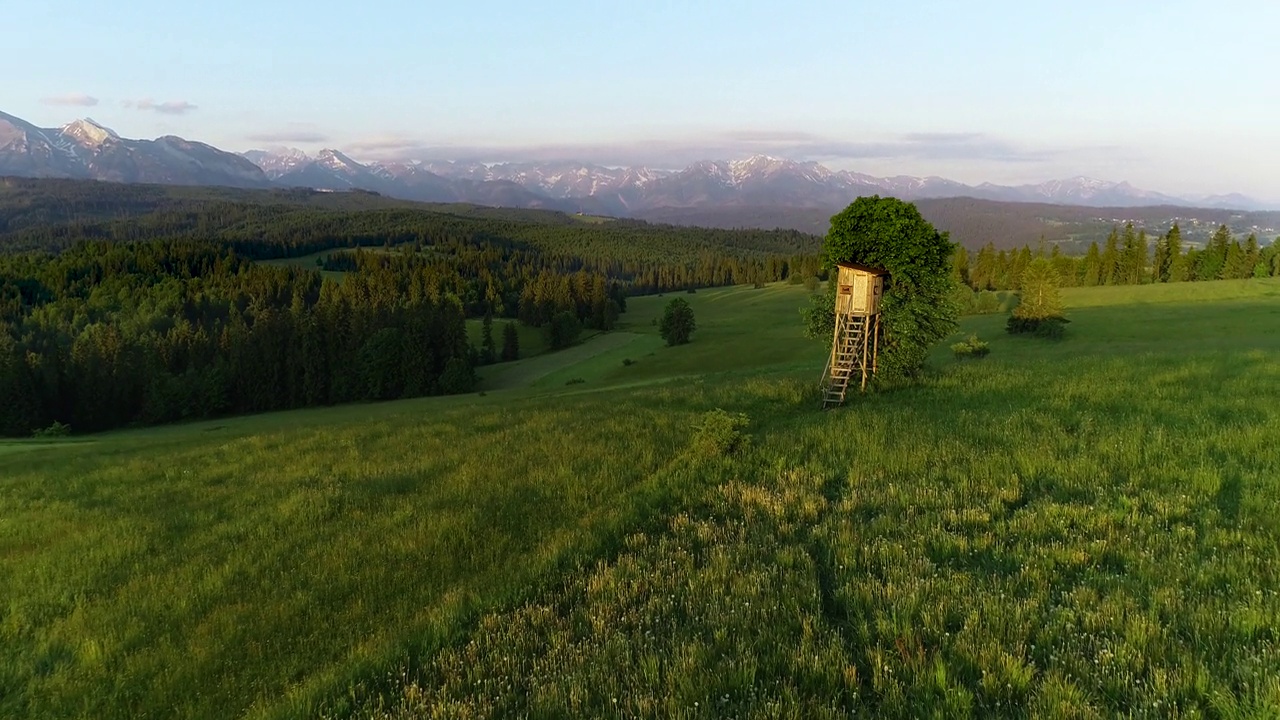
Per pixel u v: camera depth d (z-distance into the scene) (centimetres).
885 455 1255
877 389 2250
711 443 1406
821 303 2473
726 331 10062
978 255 13562
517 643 670
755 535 902
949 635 585
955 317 2244
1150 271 12312
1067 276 12156
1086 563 732
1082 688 495
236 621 827
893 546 800
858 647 600
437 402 5847
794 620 650
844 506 994
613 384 5622
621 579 805
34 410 7162
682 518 1020
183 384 7556
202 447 2244
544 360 9588
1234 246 11281
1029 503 934
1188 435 1180
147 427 7288
